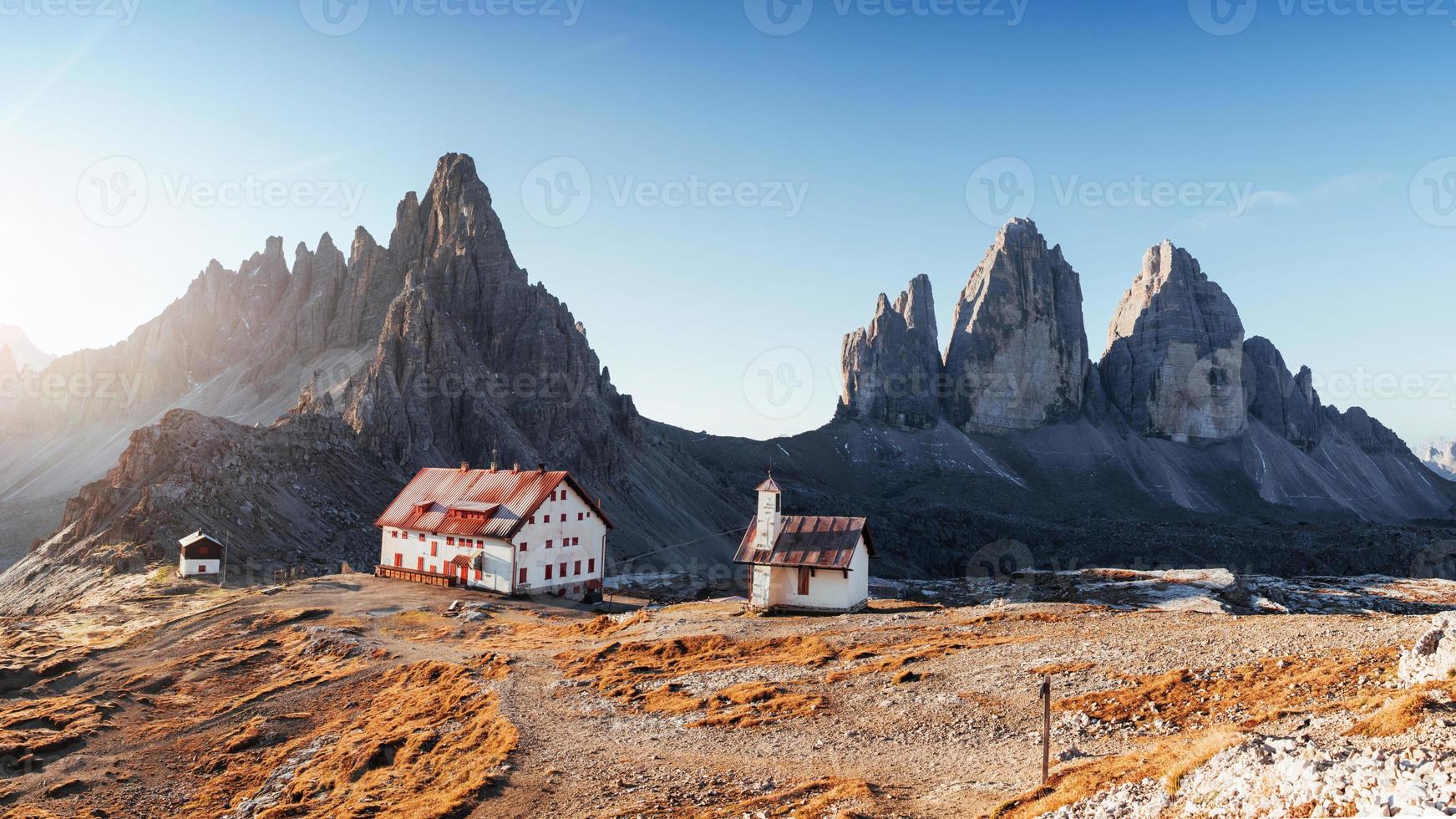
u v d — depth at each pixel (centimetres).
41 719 5212
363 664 5991
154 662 6625
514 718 4159
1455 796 1438
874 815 2527
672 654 5603
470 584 9219
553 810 2967
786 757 3338
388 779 3756
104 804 4175
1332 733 2192
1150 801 2042
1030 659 4475
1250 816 1708
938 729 3525
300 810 3688
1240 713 3097
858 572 7312
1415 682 2844
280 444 16638
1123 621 5662
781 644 5616
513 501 9369
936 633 5706
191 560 10038
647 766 3341
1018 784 2684
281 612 7706
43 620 8119
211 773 4516
